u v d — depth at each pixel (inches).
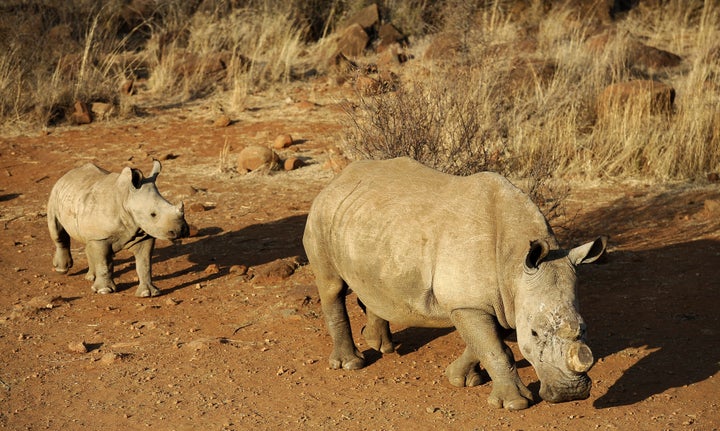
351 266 520.4
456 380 528.1
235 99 1392.7
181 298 713.0
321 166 1088.8
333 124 1274.6
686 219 850.8
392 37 1708.9
